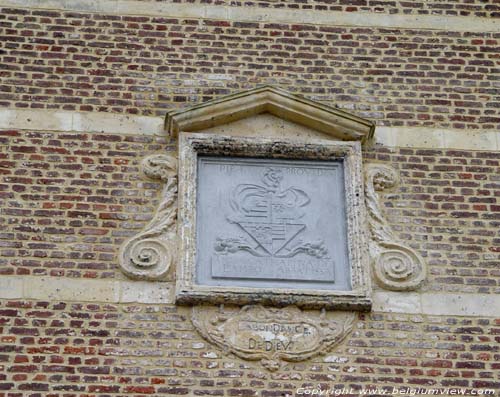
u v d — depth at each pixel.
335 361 11.95
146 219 12.50
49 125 12.88
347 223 12.62
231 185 12.77
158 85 13.28
